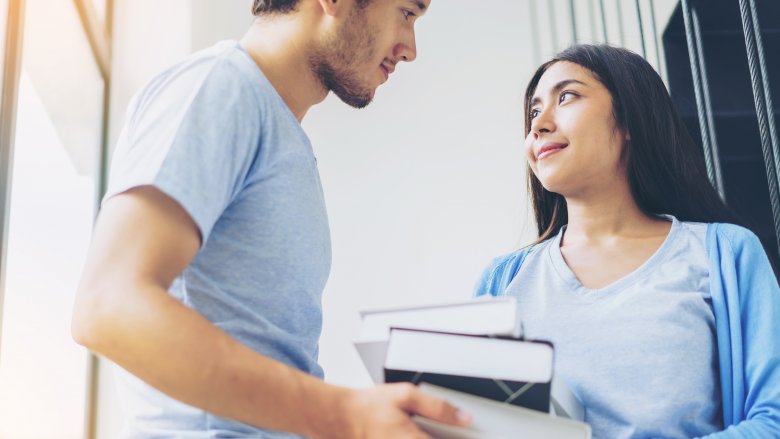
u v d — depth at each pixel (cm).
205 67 95
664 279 122
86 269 79
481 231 310
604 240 132
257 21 111
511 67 329
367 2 107
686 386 112
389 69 116
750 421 105
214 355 74
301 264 98
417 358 83
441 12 336
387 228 310
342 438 76
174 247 80
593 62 136
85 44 273
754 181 224
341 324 298
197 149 86
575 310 123
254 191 95
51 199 214
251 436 90
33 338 194
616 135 134
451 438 79
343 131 322
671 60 234
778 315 114
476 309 85
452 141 321
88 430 266
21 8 170
